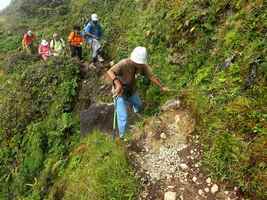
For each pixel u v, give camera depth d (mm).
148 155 4148
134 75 4449
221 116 4074
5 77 9898
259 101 3984
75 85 7082
